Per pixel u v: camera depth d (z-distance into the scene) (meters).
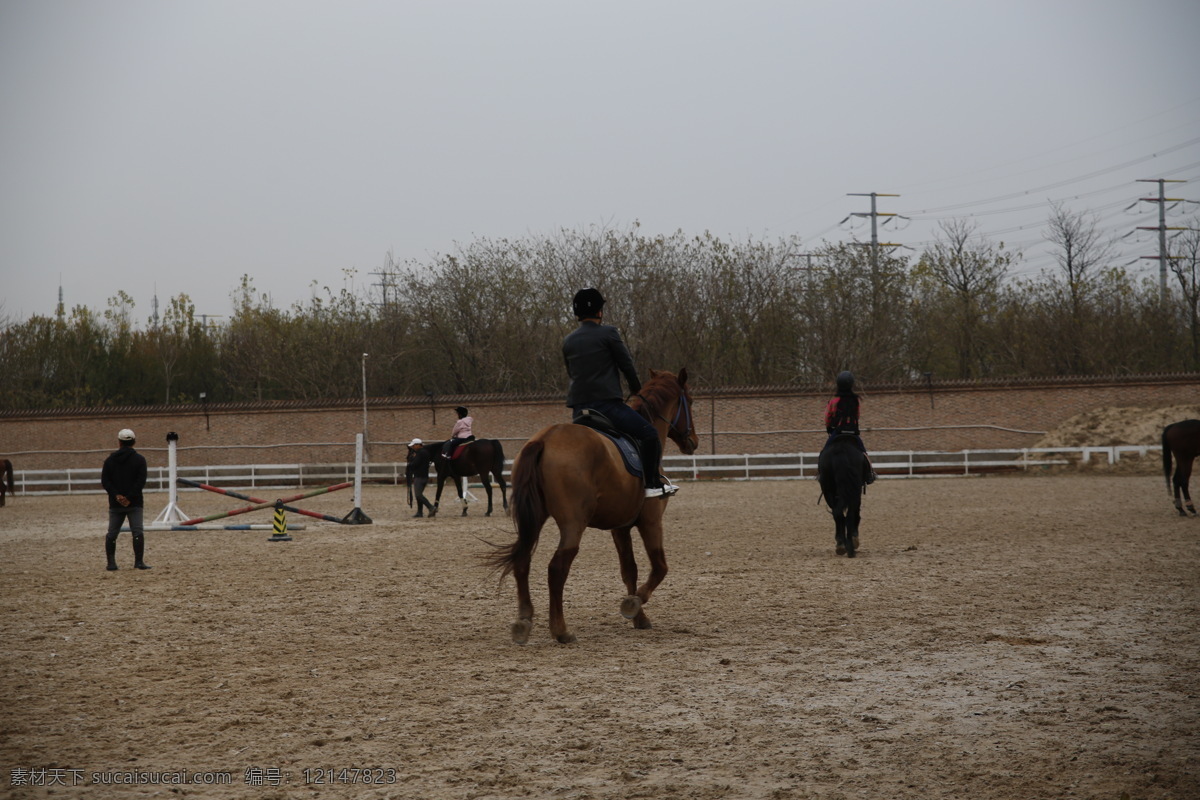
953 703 5.81
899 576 10.98
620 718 5.57
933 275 43.16
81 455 35.47
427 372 42.38
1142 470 30.53
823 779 4.57
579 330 8.18
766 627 8.22
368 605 9.71
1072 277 42.62
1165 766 4.69
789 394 34.84
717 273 40.88
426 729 5.39
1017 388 34.38
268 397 44.09
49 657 7.39
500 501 25.84
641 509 8.23
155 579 11.83
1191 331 41.38
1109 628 7.91
